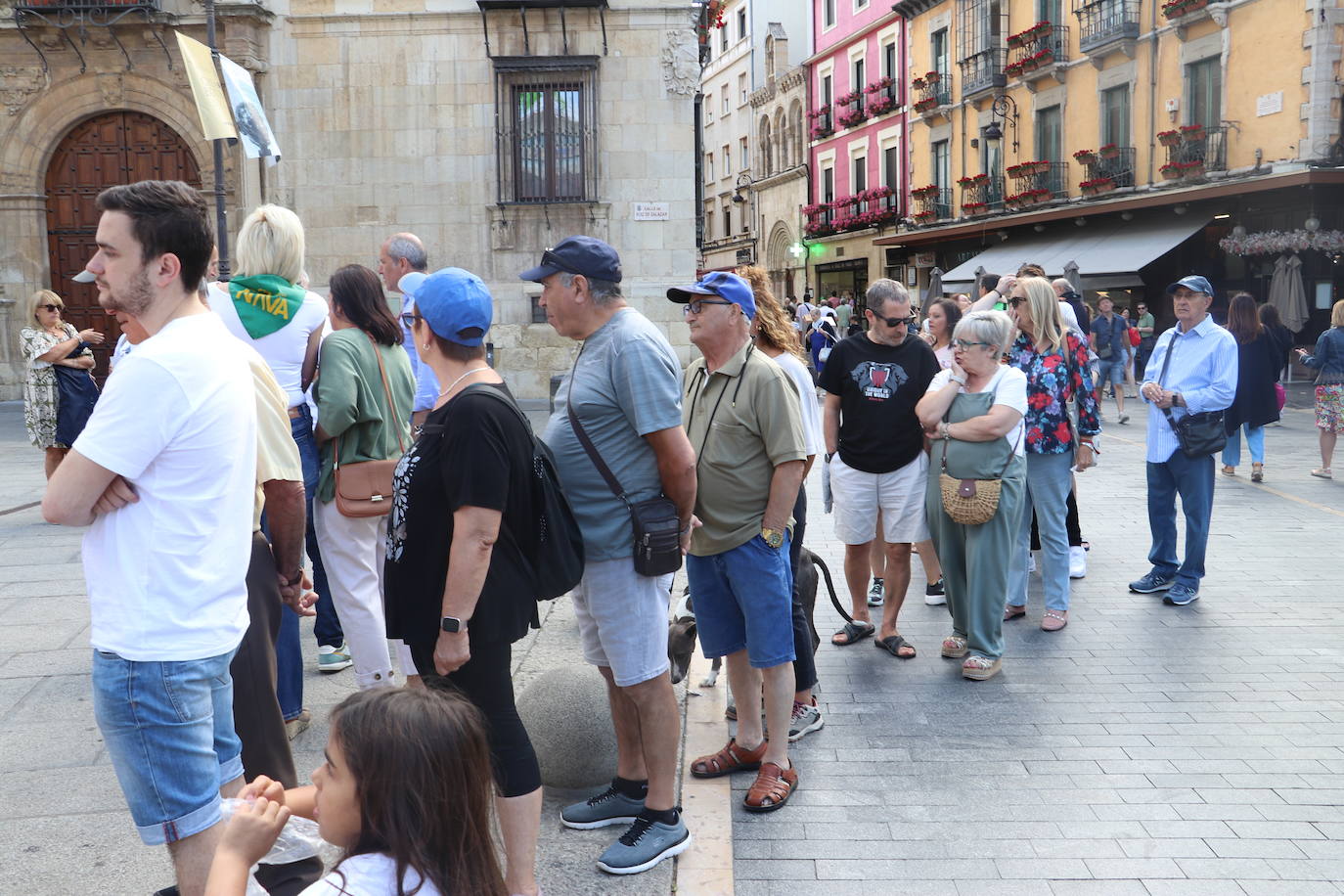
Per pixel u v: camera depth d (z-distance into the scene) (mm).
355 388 4184
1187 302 6562
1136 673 5473
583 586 3541
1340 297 22547
